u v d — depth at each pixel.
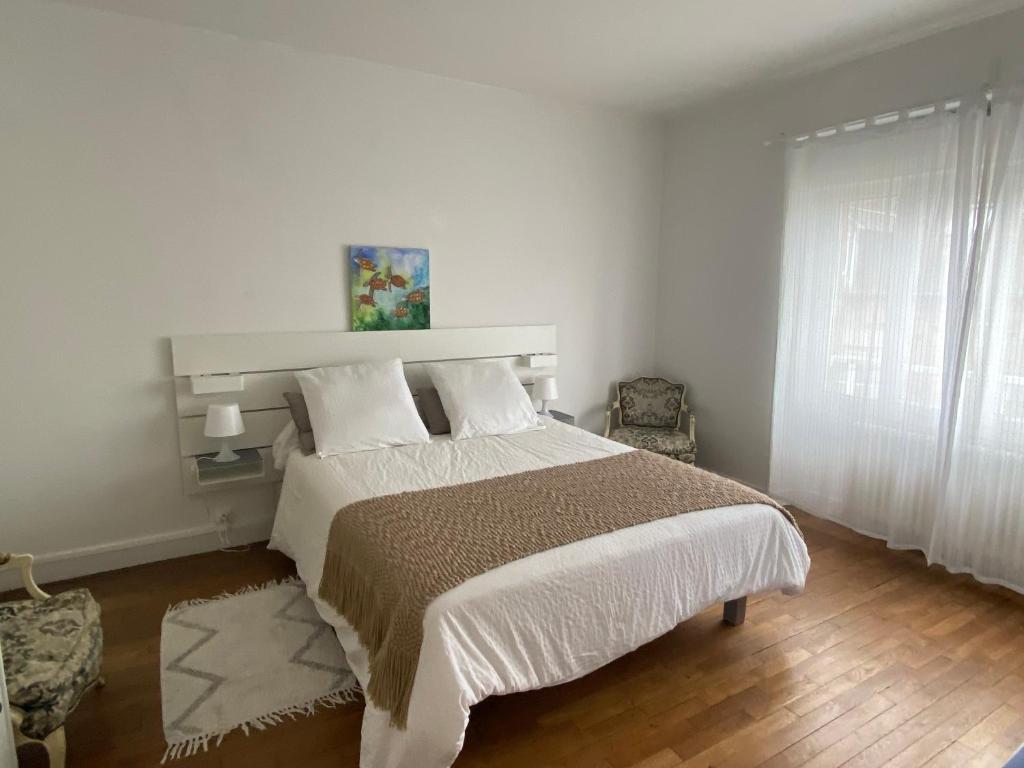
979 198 2.71
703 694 2.11
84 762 1.79
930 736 1.93
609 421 4.43
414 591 1.70
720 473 4.26
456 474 2.66
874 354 3.21
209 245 3.03
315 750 1.85
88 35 2.67
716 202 4.11
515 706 2.04
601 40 3.01
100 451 2.92
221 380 3.08
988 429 2.79
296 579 2.90
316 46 3.10
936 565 3.06
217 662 2.26
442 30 2.90
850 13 2.71
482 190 3.76
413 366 3.63
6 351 2.67
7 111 2.56
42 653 1.67
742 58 3.23
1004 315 2.70
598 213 4.24
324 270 3.33
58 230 2.71
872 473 3.28
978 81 2.77
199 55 2.89
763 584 2.31
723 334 4.15
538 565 1.83
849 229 3.26
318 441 2.94
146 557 3.07
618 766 1.79
